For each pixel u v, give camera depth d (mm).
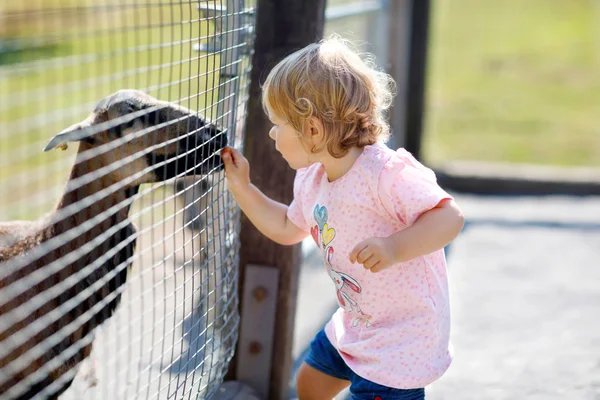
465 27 17250
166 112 2725
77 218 2768
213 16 2746
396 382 2531
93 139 2797
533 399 3541
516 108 11344
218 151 2740
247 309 3461
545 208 7309
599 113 11141
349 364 2637
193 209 2805
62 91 2039
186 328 3504
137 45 2334
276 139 2695
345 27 5965
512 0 20438
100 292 2826
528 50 15031
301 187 2795
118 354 2473
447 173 8039
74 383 2900
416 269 2566
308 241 5562
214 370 3049
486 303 4809
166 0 3693
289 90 2561
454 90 12391
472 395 3590
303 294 5016
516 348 4129
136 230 2979
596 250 5938
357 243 2559
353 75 2553
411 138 7992
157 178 2797
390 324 2596
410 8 7578
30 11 1954
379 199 2508
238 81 2924
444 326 2613
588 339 4242
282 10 3268
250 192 2871
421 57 7793
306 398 2932
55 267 2471
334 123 2539
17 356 2582
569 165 8773
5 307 2588
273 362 3482
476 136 10000
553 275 5352
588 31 16625
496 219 6828
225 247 2945
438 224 2400
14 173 3857
